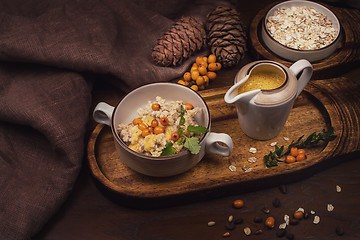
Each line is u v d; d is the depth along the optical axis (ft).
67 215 2.15
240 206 2.13
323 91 2.32
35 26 2.36
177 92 2.21
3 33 2.39
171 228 2.12
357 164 2.24
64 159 2.18
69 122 2.22
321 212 2.13
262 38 2.51
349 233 2.08
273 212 2.14
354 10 2.64
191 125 2.04
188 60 2.49
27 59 2.29
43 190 2.11
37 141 2.25
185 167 2.06
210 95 2.33
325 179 2.21
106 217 2.15
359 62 2.46
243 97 1.99
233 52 2.41
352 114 2.25
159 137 2.05
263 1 2.78
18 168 2.19
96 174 2.09
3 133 2.26
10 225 2.03
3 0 2.52
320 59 2.42
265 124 2.11
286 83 2.03
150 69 2.43
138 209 2.16
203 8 2.74
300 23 2.52
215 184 2.07
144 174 2.12
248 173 2.10
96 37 2.41
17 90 2.29
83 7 2.54
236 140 2.24
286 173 2.09
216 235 2.10
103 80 2.52
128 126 2.13
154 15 2.61
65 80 2.32
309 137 2.16
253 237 2.09
